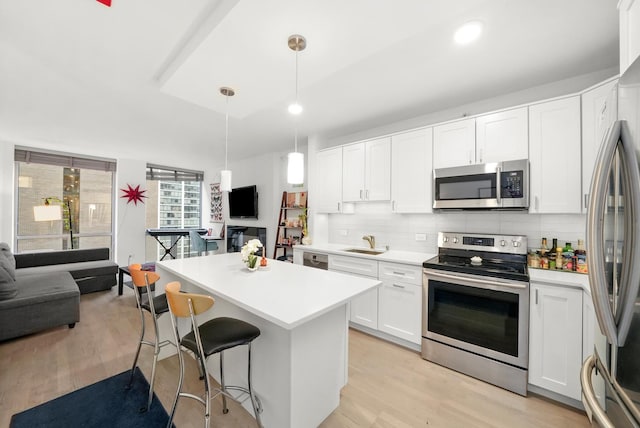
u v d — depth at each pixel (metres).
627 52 1.03
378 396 1.90
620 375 0.85
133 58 1.93
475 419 1.70
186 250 6.61
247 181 5.52
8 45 1.79
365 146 3.21
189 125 3.45
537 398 1.89
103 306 3.58
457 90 2.44
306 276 1.93
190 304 1.29
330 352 1.69
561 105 2.01
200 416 1.71
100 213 5.35
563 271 2.08
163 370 2.19
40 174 4.73
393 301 2.64
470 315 2.15
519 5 1.44
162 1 1.40
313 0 1.23
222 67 1.78
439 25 1.60
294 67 1.78
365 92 2.48
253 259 2.07
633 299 0.79
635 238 0.78
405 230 3.15
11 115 3.08
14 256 3.88
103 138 4.03
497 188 2.21
